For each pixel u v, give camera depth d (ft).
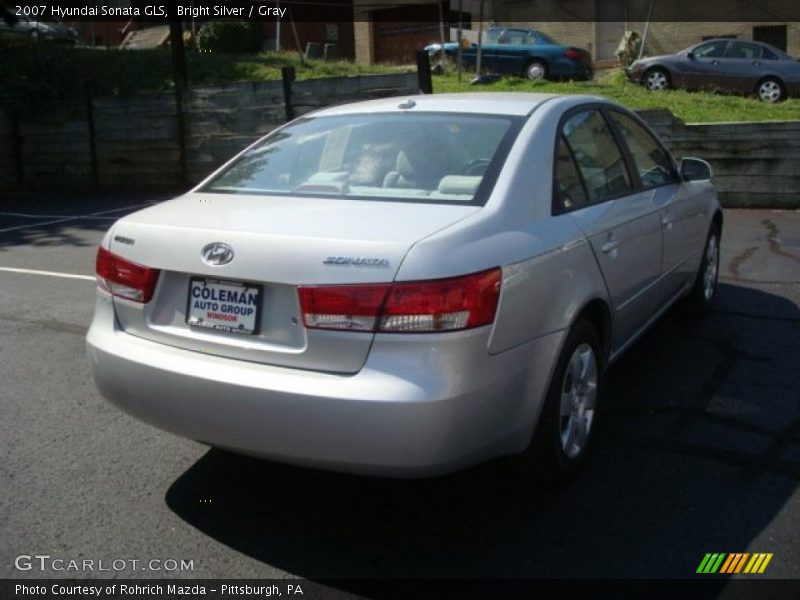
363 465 9.78
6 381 16.88
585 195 13.35
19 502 12.01
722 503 11.78
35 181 51.88
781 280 23.98
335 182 12.55
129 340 11.35
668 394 15.74
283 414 9.94
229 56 64.13
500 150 12.25
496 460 12.87
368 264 9.76
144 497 12.19
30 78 51.85
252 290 10.41
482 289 9.96
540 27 82.48
